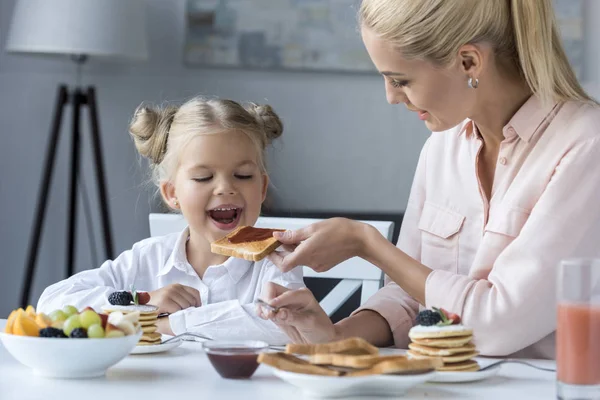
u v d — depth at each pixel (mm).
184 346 1594
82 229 4477
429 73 1583
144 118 2213
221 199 2047
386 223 2117
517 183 1684
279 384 1255
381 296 1867
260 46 4430
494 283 1561
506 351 1557
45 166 4047
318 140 4504
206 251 2137
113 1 3889
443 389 1243
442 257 1906
